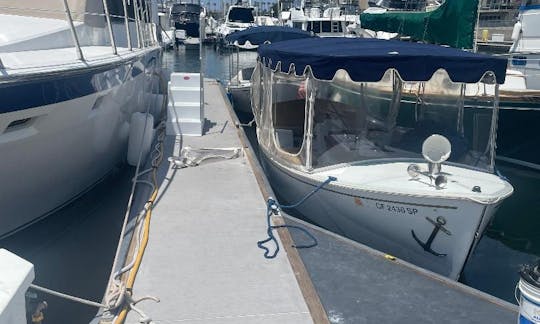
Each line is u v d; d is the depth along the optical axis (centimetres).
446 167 575
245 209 578
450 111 596
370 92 599
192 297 394
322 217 613
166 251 470
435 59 520
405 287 412
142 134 771
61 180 576
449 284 418
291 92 657
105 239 612
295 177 617
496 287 615
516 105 991
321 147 593
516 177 1058
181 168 742
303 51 587
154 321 362
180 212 567
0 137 440
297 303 389
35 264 549
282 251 473
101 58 600
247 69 1536
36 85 445
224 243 488
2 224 513
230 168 745
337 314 374
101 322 358
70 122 523
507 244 752
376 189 517
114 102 652
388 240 548
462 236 494
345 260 454
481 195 482
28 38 553
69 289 504
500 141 1060
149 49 970
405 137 606
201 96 961
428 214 502
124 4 784
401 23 1027
